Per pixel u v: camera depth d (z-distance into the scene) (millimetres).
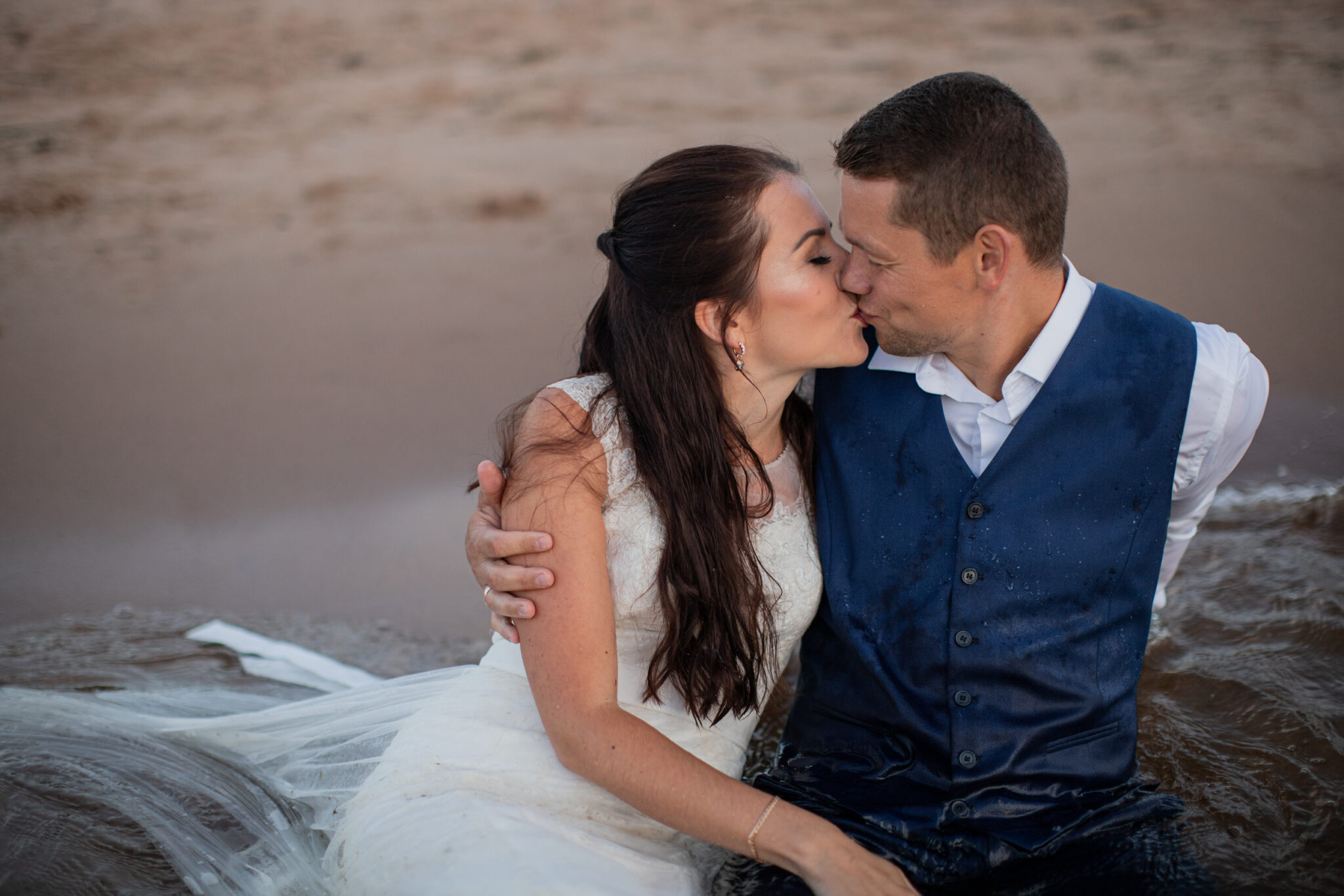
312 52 11000
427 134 9109
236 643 3559
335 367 5664
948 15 11383
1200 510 2645
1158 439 2258
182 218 7781
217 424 5164
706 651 2312
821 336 2307
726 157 2266
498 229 7359
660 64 10281
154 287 6750
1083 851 2264
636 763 2092
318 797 2469
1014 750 2291
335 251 7152
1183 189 7504
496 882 1930
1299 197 7301
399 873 2020
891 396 2408
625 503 2303
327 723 2652
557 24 11469
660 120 9016
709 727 2414
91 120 9586
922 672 2334
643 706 2365
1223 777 2590
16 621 3734
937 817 2287
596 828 2195
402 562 4129
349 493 4605
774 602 2398
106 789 2590
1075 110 9039
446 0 12156
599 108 9406
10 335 6133
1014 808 2291
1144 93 9328
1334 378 5160
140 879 2297
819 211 2305
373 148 8898
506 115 9375
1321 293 5984
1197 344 2297
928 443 2338
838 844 2064
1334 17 10852
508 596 2174
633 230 2303
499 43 11047
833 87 9516
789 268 2248
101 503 4555
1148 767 2641
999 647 2271
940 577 2309
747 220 2223
